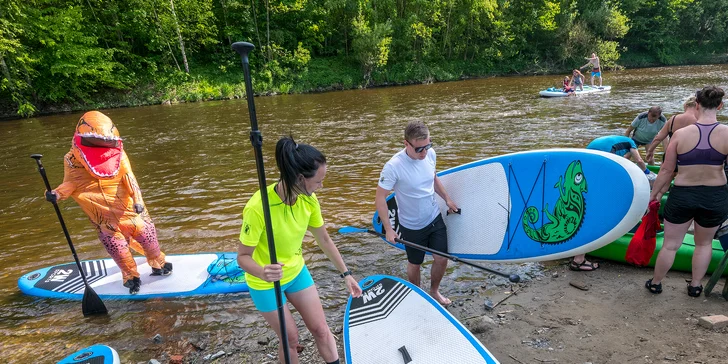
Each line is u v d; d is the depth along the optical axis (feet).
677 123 14.26
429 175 10.93
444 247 11.42
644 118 18.53
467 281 13.38
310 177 6.89
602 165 11.25
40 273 15.17
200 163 31.76
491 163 13.26
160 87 83.25
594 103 50.24
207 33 94.38
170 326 11.93
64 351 11.07
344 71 104.37
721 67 109.40
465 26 118.01
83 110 74.49
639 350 9.36
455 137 34.81
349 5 107.14
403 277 13.92
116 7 84.33
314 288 8.41
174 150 37.06
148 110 70.64
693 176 10.11
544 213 12.32
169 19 86.43
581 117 40.75
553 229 12.14
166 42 87.45
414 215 11.10
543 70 118.83
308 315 8.24
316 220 8.07
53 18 72.90
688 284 11.80
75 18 76.23
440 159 28.14
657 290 11.54
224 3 97.50
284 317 7.35
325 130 43.11
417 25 108.17
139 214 13.69
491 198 13.23
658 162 23.49
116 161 12.84
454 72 114.21
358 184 24.26
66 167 12.57
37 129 53.67
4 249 17.98
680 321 10.25
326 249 8.52
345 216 19.49
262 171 6.49
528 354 9.61
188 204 22.45
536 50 124.47
